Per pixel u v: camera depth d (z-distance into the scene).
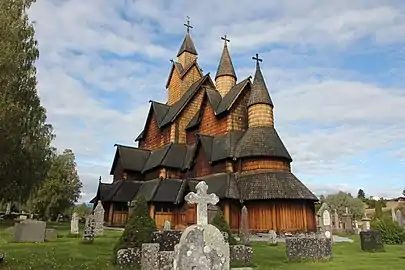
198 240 8.22
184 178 42.84
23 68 24.39
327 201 78.25
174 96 55.69
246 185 34.34
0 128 18.38
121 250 14.07
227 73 50.62
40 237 22.77
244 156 36.44
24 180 31.02
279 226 31.50
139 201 16.44
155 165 44.09
